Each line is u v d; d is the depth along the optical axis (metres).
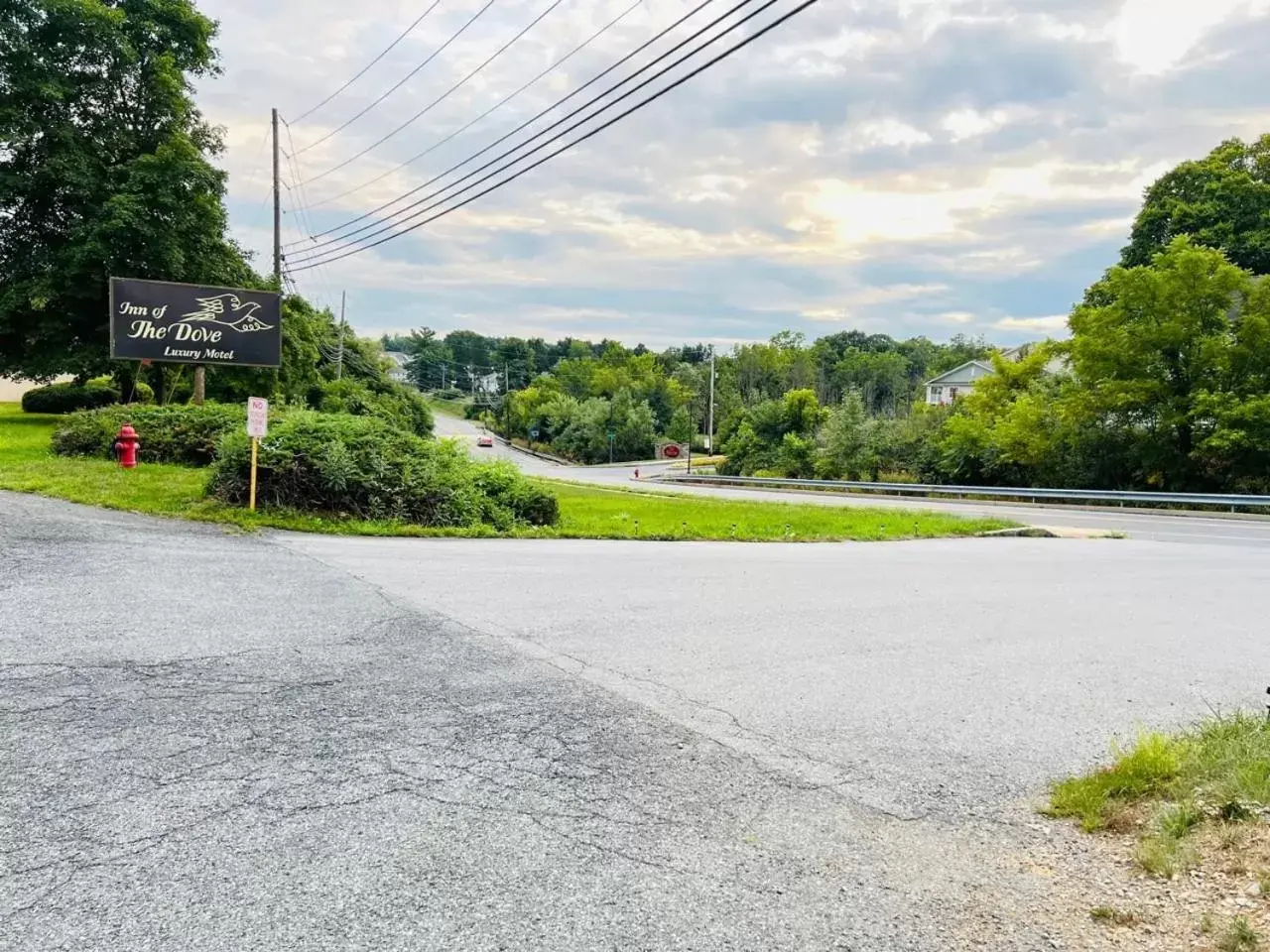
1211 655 6.48
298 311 36.62
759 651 5.98
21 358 26.11
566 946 2.40
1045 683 5.54
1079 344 28.48
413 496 12.53
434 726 4.15
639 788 3.56
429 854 2.91
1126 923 2.63
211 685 4.55
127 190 24.42
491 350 164.88
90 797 3.21
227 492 11.57
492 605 6.95
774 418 54.78
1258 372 25.56
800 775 3.82
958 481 34.78
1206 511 23.45
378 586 7.42
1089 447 28.84
